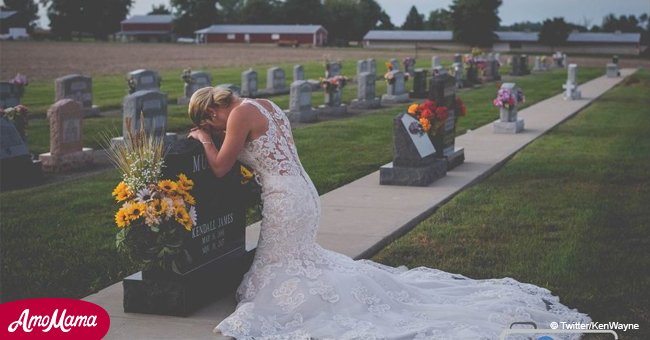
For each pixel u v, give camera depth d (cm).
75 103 1557
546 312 659
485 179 1397
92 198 1211
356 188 1272
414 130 1312
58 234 974
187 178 648
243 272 737
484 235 959
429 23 18875
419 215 1062
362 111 2900
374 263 796
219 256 707
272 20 16225
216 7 16462
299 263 656
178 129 2161
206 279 677
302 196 664
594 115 2653
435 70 3881
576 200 1173
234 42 14275
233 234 732
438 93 1415
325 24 16212
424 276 756
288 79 4769
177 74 5009
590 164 1545
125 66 6078
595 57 10862
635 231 973
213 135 690
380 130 2198
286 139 681
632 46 12575
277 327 620
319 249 682
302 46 13712
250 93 3234
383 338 587
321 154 1703
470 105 3105
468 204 1148
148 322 636
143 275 657
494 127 2109
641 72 5862
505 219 1046
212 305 677
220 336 605
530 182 1338
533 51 12900
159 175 639
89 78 2478
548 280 772
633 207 1120
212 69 5666
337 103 2750
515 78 5122
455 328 616
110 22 15775
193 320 641
